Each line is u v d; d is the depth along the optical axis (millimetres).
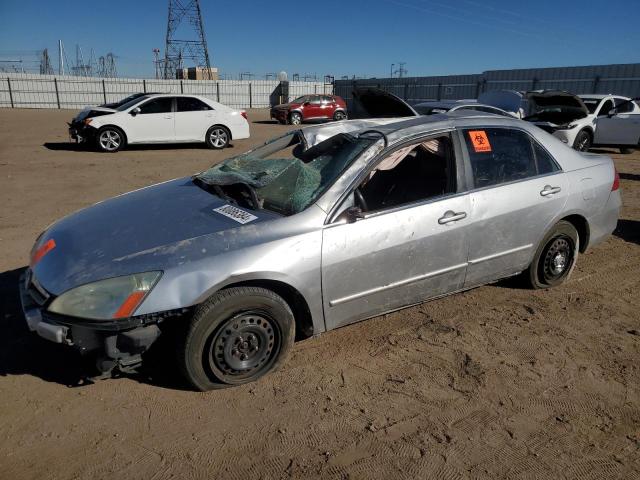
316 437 2715
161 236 3033
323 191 3260
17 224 6406
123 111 13641
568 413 2957
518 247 4066
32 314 2811
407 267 3492
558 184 4191
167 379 3176
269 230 3061
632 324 4027
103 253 2924
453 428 2809
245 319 2998
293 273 3039
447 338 3748
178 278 2773
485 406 3000
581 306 4305
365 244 3275
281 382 3176
